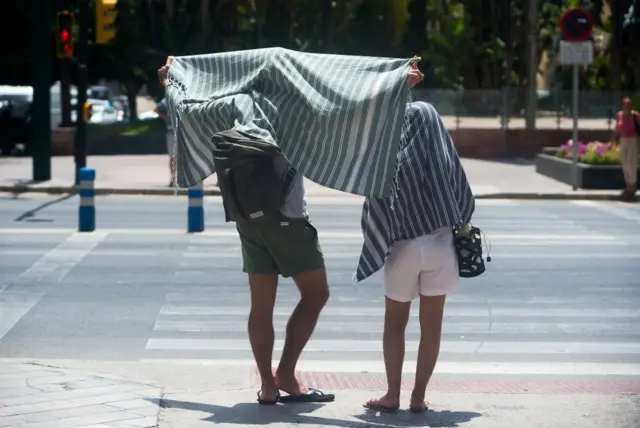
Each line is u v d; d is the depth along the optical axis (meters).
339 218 36.91
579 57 46.72
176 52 80.56
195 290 22.31
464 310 20.58
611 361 16.59
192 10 80.31
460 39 99.62
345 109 12.35
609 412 12.97
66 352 16.89
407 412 13.00
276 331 18.38
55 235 30.58
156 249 27.97
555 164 52.25
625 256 27.88
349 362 16.36
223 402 13.36
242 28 83.88
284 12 85.06
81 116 47.06
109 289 22.28
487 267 25.80
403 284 12.75
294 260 12.88
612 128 68.50
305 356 16.77
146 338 17.95
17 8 88.62
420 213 12.58
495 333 18.59
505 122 68.75
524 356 16.92
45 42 48.38
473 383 14.95
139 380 14.79
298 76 12.77
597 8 95.50
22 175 51.97
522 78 102.19
